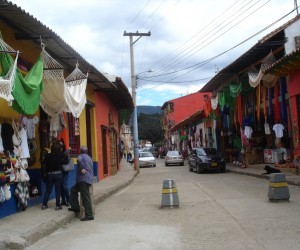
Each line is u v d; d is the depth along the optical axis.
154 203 13.34
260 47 20.02
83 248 7.56
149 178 25.34
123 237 8.34
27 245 7.94
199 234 8.25
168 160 40.44
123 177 24.42
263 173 20.64
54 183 11.71
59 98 11.12
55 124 13.35
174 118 69.88
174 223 9.59
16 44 11.46
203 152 28.33
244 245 7.18
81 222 10.46
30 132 12.11
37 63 9.60
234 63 22.94
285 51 19.30
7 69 8.11
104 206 13.27
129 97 28.36
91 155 21.84
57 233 9.18
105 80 19.55
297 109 18.47
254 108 24.06
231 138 30.97
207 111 33.78
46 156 11.60
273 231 8.16
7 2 8.91
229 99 27.39
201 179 22.14
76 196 11.13
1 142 10.04
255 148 26.09
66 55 13.77
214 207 11.66
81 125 19.03
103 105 25.30
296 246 6.96
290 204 11.35
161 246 7.43
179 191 16.42
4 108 10.55
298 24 19.30
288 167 20.17
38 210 11.33
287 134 21.12
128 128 74.88
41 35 11.40
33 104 8.80
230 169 26.59
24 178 11.05
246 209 10.94
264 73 18.69
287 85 19.39
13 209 10.84
